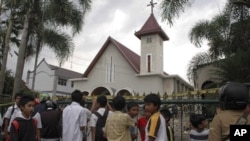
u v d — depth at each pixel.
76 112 5.25
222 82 10.56
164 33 31.36
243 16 12.68
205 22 17.77
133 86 30.30
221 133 2.56
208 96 6.30
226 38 15.59
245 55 10.45
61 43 17.67
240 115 2.55
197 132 4.83
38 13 15.07
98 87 32.09
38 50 18.11
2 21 17.41
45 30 16.94
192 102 5.64
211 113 5.57
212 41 16.67
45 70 47.69
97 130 5.32
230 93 2.58
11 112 6.20
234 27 13.58
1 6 14.93
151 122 3.74
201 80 18.16
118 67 31.61
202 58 17.94
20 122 4.25
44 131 5.70
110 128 4.77
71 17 15.36
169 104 5.85
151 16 32.41
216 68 14.46
